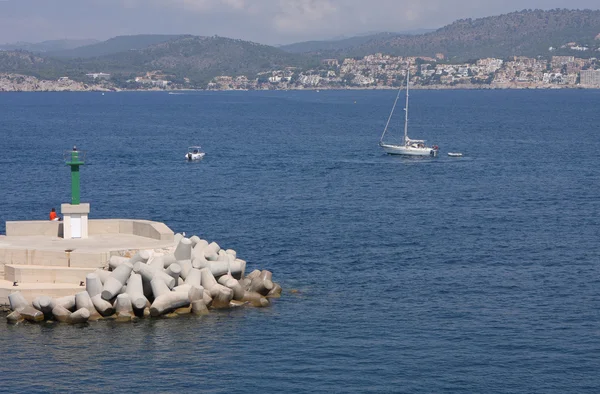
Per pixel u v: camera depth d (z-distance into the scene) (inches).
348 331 2576.3
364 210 4911.4
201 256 2876.5
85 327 2541.8
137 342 2437.3
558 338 2527.1
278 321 2652.6
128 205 5083.7
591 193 5664.4
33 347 2385.6
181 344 2431.1
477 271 3356.3
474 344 2474.2
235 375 2231.8
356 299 2923.2
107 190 5728.3
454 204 5191.9
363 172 7017.7
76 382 2178.9
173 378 2209.6
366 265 3447.3
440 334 2559.1
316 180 6422.2
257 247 3799.2
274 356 2363.4
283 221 4498.0
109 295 2603.3
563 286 3125.0
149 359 2324.1
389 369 2281.0
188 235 4116.6
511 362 2335.1
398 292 3024.1
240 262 2960.1
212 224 4411.9
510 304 2881.4
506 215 4746.6
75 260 2763.3
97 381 2186.3
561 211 4899.1
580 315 2755.9
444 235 4114.2
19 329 2519.7
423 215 4734.3
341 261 3516.2
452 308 2827.3
